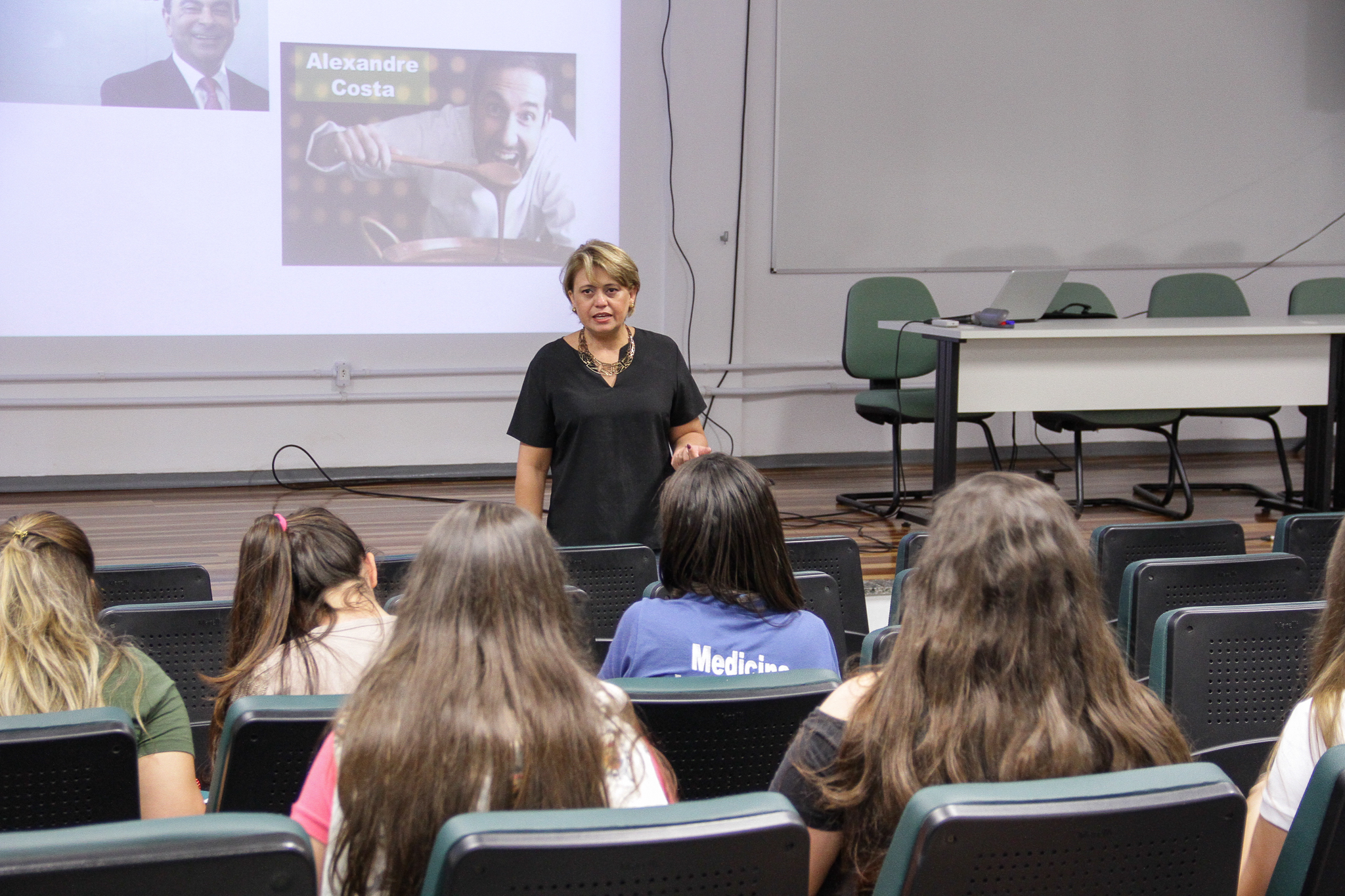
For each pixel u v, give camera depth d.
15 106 5.03
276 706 1.29
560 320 5.77
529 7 5.54
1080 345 4.15
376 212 5.49
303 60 5.33
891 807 1.06
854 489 5.61
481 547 1.04
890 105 5.94
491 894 0.90
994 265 6.18
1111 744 1.06
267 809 1.33
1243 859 1.24
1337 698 1.18
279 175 5.36
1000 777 1.04
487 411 5.75
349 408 5.59
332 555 1.61
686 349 5.91
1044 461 6.37
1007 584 1.05
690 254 5.84
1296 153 6.44
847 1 5.81
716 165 5.80
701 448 2.61
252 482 5.52
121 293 5.26
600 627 2.40
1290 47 6.33
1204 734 1.71
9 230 5.09
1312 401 4.33
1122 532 2.60
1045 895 0.99
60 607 1.41
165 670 1.96
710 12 5.69
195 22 5.20
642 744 1.11
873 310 5.09
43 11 5.01
